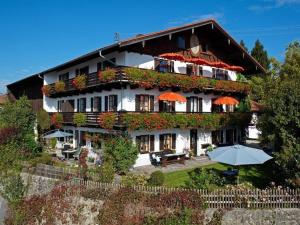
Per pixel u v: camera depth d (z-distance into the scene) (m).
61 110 34.00
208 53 30.78
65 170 17.67
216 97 31.38
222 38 30.41
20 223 17.19
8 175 20.16
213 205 13.63
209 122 27.95
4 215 18.72
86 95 29.12
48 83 34.75
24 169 20.11
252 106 35.91
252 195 13.61
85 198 15.32
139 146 24.14
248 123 33.09
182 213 13.44
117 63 24.69
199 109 29.59
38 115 30.70
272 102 17.59
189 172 21.22
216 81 28.97
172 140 26.88
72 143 30.34
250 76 38.81
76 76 29.66
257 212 13.33
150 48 25.56
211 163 24.77
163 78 24.27
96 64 27.55
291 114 16.50
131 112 22.94
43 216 16.44
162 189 14.22
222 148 17.78
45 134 30.30
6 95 44.88
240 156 16.23
